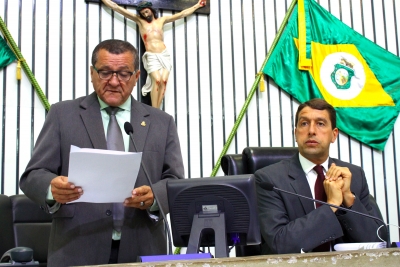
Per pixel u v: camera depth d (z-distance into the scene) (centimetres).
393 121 463
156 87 400
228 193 176
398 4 480
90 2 410
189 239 171
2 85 383
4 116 381
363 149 459
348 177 240
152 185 200
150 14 411
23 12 393
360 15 477
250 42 447
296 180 252
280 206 246
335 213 236
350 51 464
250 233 176
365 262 134
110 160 170
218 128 429
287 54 450
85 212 201
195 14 436
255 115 439
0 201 301
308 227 224
